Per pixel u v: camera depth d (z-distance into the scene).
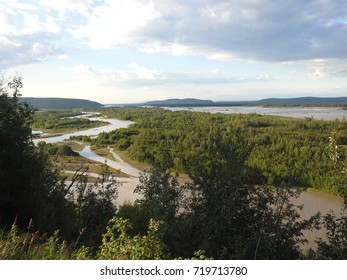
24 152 16.92
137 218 16.39
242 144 13.07
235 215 12.56
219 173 12.67
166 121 141.00
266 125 126.12
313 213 32.41
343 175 10.98
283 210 12.38
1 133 16.08
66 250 7.88
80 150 80.31
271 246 11.66
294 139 83.94
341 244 11.12
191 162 13.52
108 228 7.93
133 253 7.23
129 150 75.12
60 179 20.16
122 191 40.31
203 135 90.62
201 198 12.98
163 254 7.73
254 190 12.90
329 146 10.70
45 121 148.25
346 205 11.44
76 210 18.97
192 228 13.12
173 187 14.09
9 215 15.03
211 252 11.92
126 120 178.50
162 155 14.88
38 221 14.44
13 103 17.44
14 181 15.66
